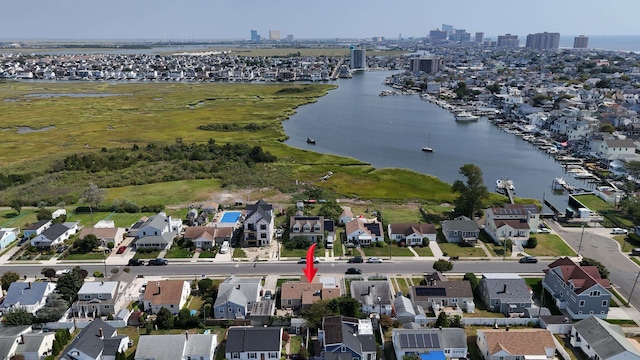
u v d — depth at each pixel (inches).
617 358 2642.7
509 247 4286.4
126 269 3750.0
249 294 3339.1
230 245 4379.9
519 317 3193.9
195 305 3376.0
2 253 4244.6
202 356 2738.7
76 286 3395.7
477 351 2881.4
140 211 5231.3
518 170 6968.5
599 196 5684.1
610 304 3368.6
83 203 5457.7
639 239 4404.5
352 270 3828.7
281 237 4527.6
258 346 2770.7
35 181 6181.1
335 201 5438.0
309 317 3038.9
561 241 4424.2
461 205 4948.3
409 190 5930.1
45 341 2819.9
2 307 3287.4
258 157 7106.3
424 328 2974.9
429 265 3981.3
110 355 2741.1
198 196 5713.6
